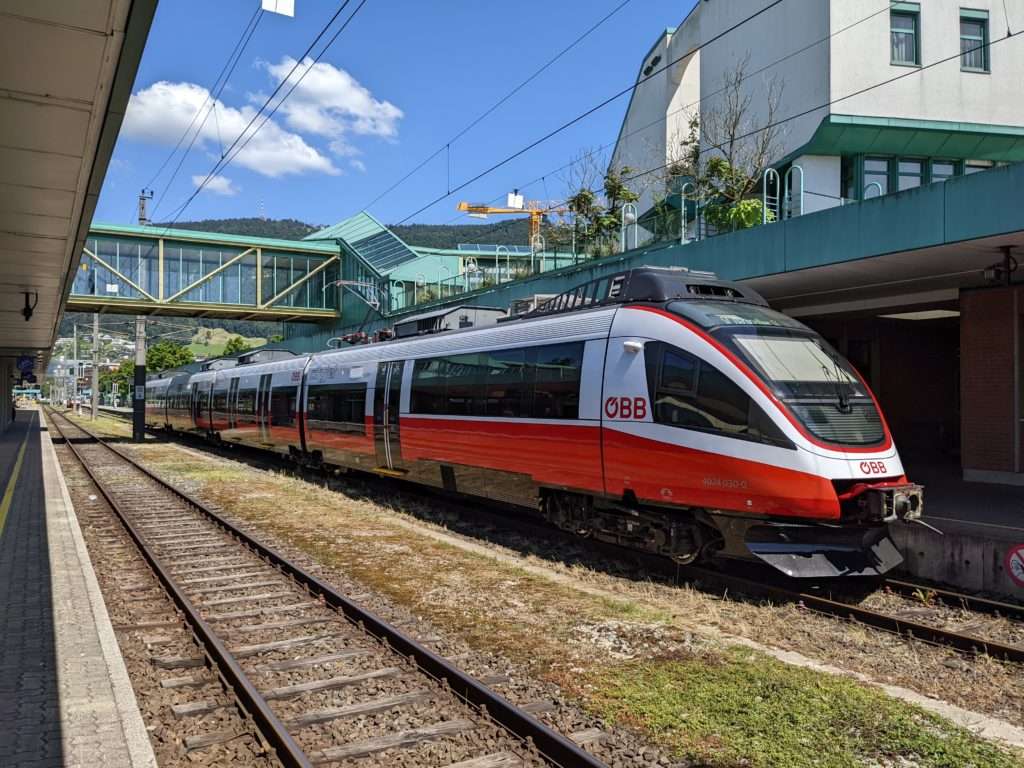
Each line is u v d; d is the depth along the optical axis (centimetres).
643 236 1809
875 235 1025
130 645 671
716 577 876
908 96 1841
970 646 662
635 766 450
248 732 493
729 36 2281
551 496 1094
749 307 962
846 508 794
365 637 682
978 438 1348
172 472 2080
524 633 693
